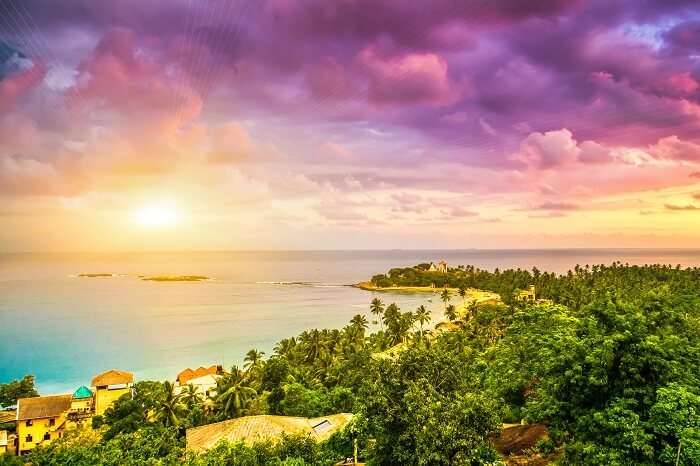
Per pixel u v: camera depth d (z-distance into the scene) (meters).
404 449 22.27
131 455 29.25
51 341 155.12
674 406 18.09
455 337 93.44
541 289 183.50
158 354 137.00
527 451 27.25
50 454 30.59
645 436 18.34
